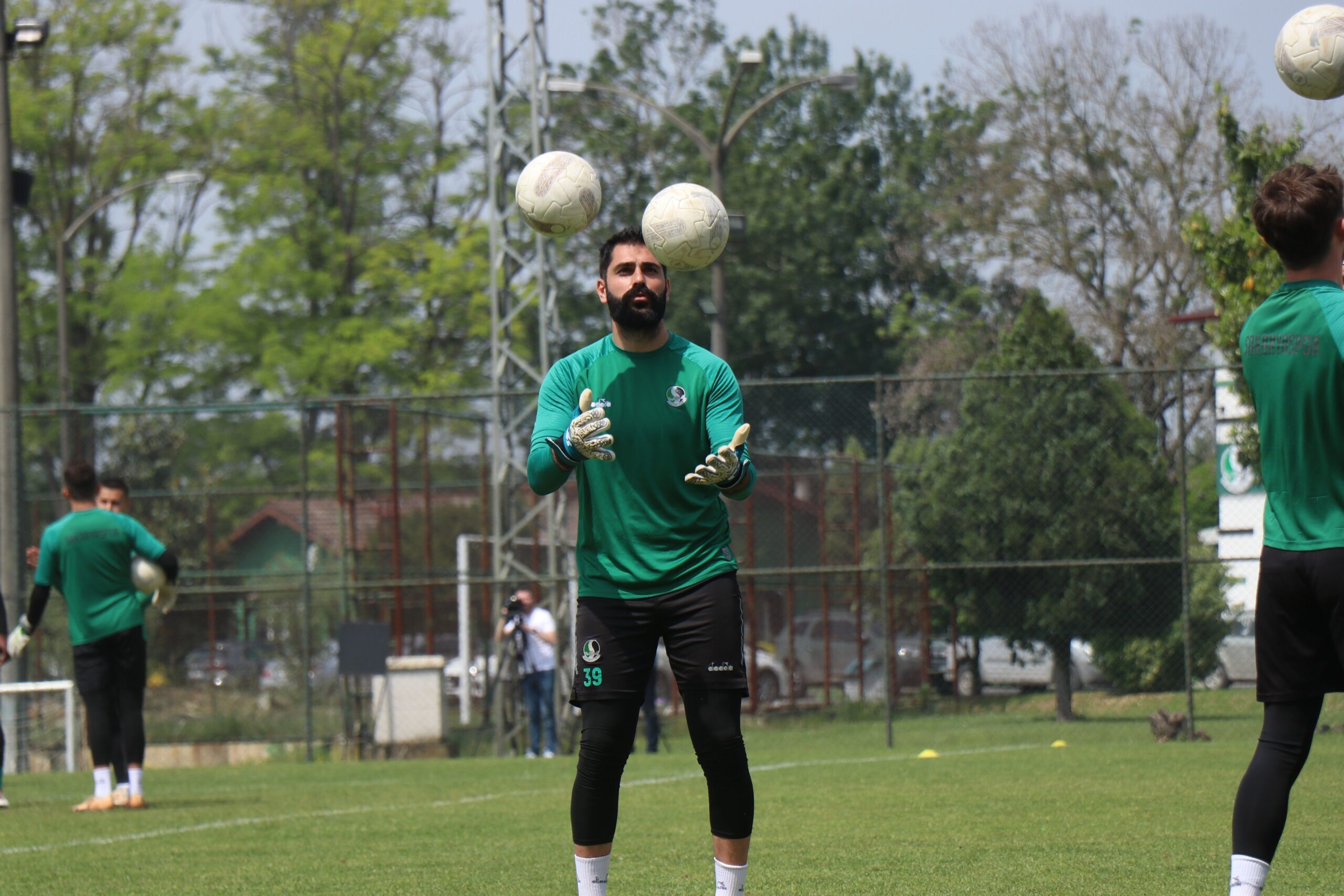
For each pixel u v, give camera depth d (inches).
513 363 1787.6
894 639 1753.2
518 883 541.6
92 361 3336.6
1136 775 914.1
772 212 4350.4
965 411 1647.4
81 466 849.5
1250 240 1455.5
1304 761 399.9
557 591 1571.1
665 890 514.3
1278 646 398.6
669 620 429.4
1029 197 3722.9
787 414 3142.2
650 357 443.5
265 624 1772.9
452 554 2018.9
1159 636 1581.0
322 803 889.5
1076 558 1584.6
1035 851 588.1
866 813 742.5
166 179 2464.3
